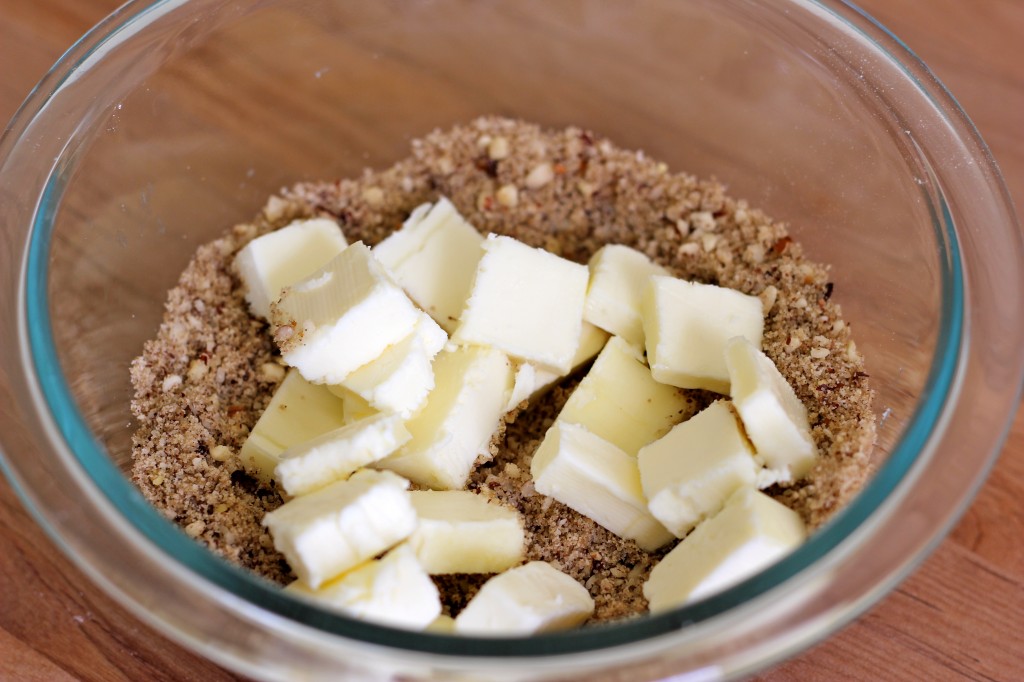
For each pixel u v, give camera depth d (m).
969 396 0.35
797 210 0.42
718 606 0.32
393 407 0.38
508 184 0.44
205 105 0.42
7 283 0.36
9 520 0.39
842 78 0.40
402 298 0.38
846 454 0.37
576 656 0.32
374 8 0.43
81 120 0.39
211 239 0.43
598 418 0.40
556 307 0.40
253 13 0.41
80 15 0.46
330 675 0.33
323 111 0.45
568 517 0.39
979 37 0.46
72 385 0.37
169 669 0.37
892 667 0.38
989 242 0.37
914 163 0.38
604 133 0.45
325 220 0.42
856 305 0.40
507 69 0.46
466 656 0.32
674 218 0.43
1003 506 0.40
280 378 0.41
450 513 0.37
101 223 0.39
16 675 0.37
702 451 0.37
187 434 0.39
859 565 0.34
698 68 0.44
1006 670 0.38
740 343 0.38
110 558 0.34
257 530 0.38
